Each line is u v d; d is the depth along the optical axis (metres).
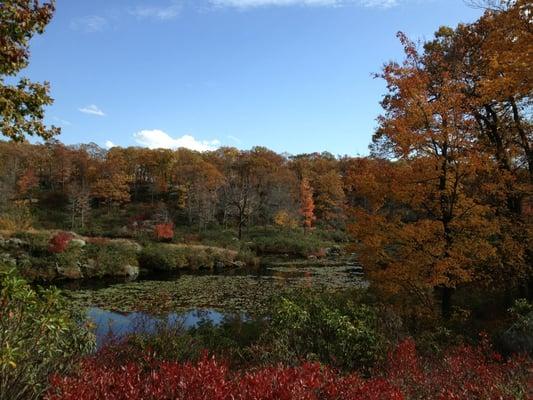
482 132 13.44
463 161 11.08
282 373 3.77
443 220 11.79
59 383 3.60
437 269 10.99
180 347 7.29
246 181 68.19
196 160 88.00
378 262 12.46
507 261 12.20
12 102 9.12
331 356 6.61
